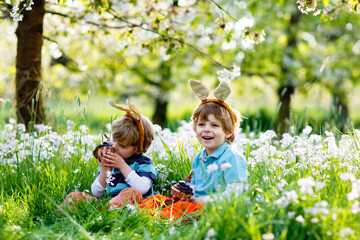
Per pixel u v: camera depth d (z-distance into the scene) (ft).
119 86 36.94
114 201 10.75
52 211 10.74
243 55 36.50
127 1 18.30
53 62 28.48
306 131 13.85
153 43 18.37
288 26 37.78
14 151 14.34
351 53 39.17
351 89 41.09
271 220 7.76
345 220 7.87
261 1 36.70
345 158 11.63
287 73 36.70
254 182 10.91
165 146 13.65
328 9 16.10
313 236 7.70
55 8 22.36
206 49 35.29
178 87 38.96
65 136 14.84
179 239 8.05
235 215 7.96
